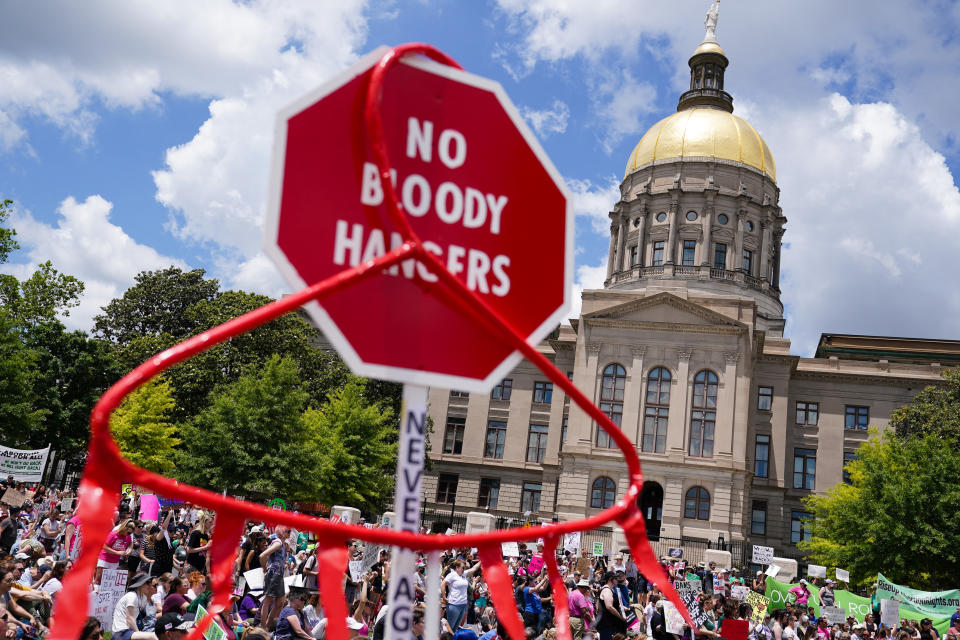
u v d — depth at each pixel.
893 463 41.78
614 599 17.20
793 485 67.56
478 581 19.48
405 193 2.35
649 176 78.50
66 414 47.91
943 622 25.48
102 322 59.78
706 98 85.12
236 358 51.09
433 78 2.45
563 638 2.23
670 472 55.75
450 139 2.45
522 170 2.55
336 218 2.22
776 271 79.19
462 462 70.81
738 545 53.47
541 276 2.53
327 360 56.12
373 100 2.15
